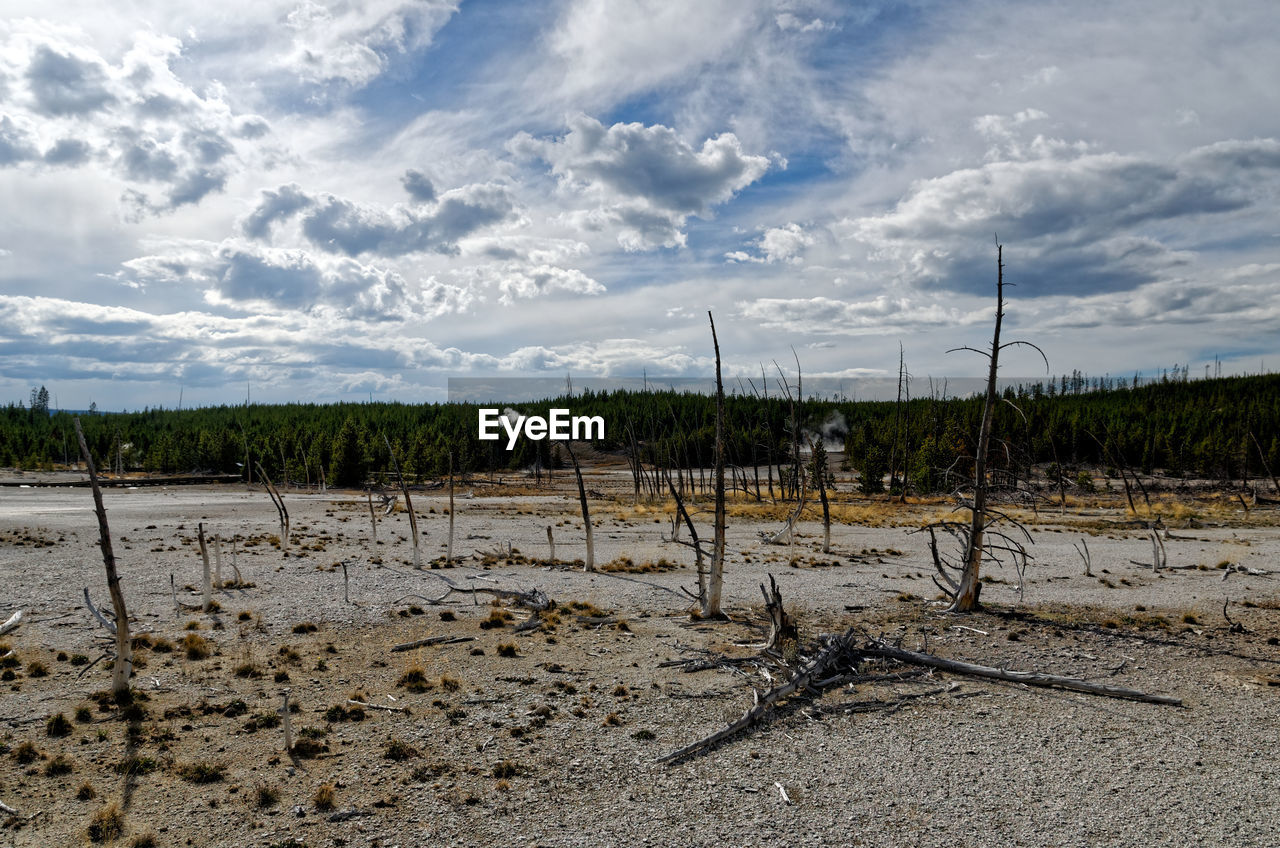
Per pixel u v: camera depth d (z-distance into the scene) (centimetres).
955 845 739
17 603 1778
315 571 2323
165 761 905
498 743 989
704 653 1420
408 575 2278
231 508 4903
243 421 13212
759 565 2639
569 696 1180
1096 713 1130
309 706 1115
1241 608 1864
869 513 4678
